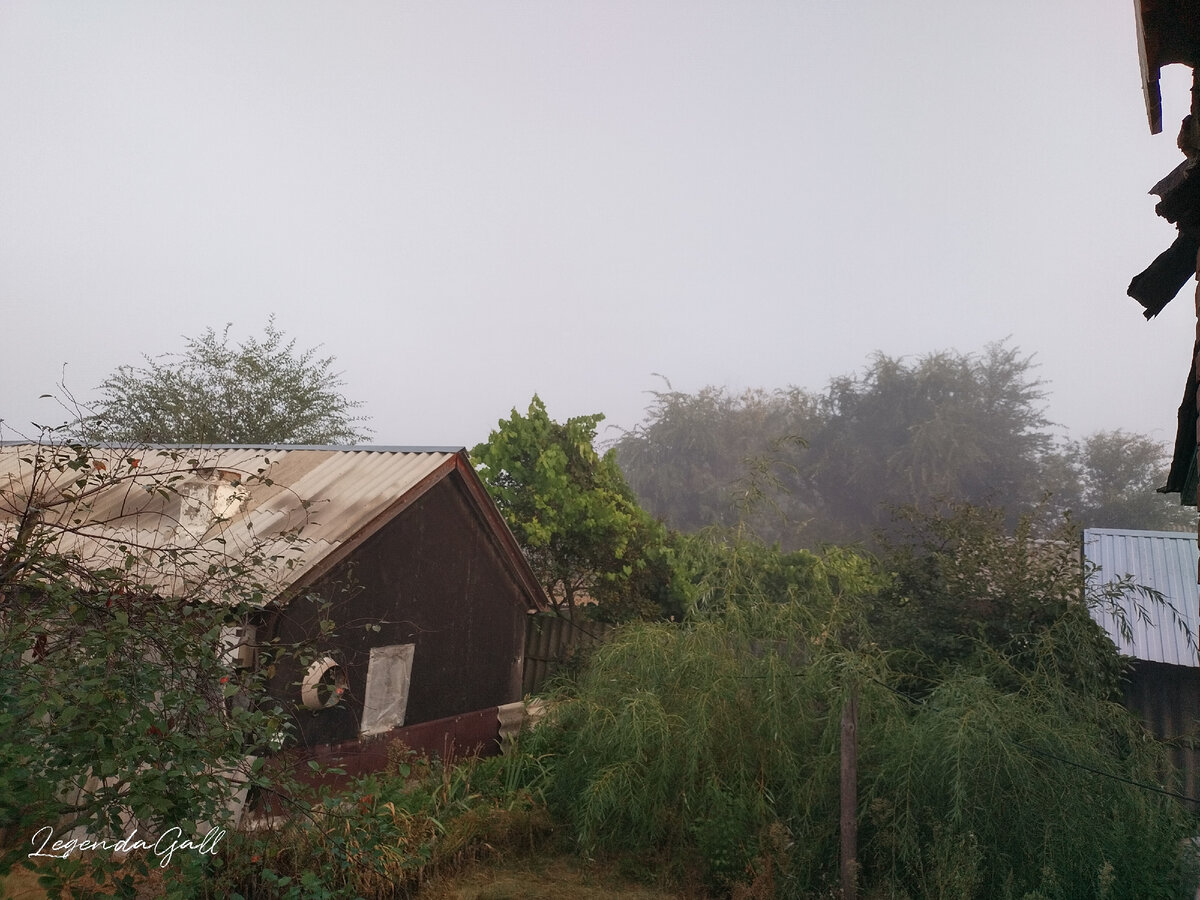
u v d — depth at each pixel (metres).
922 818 6.29
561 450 13.02
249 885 4.66
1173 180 3.42
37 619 3.71
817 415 44.62
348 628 7.80
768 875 6.15
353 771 7.70
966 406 40.72
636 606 12.69
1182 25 3.26
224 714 4.05
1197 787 8.73
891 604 9.91
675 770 6.99
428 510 9.00
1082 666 7.88
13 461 9.60
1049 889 5.64
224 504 7.84
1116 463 40.91
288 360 21.50
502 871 6.79
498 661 10.14
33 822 3.47
